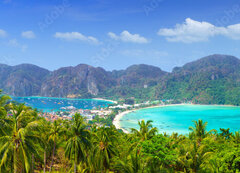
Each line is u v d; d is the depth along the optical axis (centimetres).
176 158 3203
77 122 3528
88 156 3653
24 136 2673
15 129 2688
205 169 3011
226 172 2511
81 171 3828
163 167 3186
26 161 2594
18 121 2753
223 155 2733
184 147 3659
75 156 3391
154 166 3033
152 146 3309
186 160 3259
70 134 3650
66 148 3431
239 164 2498
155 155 3212
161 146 3362
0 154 2525
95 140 3866
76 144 3381
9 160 2598
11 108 3284
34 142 2852
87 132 3522
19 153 2616
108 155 3791
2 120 2848
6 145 2522
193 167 3209
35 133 2944
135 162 2994
